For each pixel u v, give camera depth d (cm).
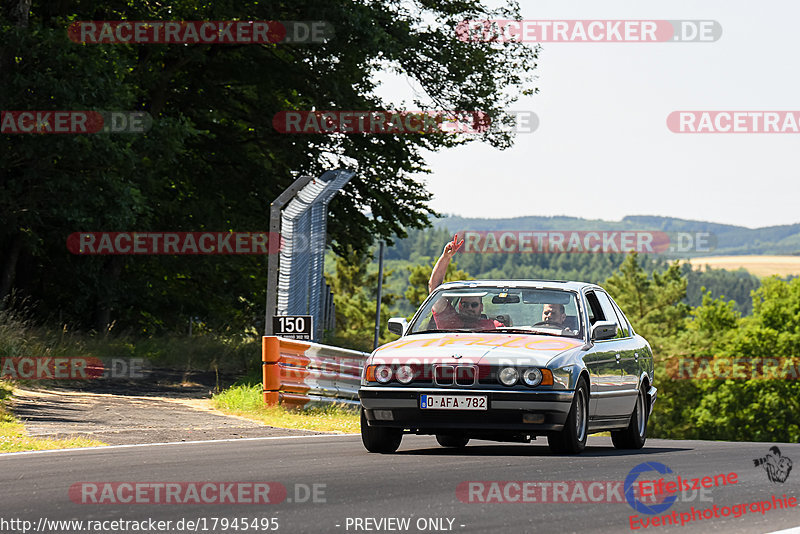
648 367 3238
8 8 6475
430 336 2744
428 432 2602
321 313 8300
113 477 2058
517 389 2509
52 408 3775
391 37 7925
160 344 6844
